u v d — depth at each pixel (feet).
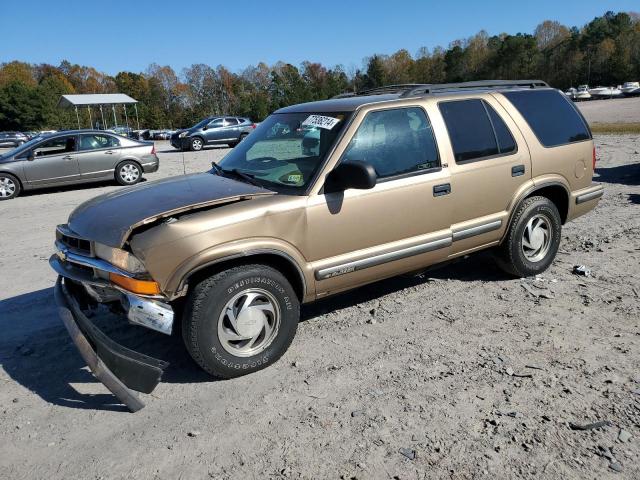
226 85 340.18
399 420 10.50
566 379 11.69
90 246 11.71
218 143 87.10
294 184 13.02
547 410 10.61
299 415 10.81
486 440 9.80
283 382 12.06
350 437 10.05
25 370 13.08
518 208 16.72
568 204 18.20
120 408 11.37
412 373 12.22
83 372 12.94
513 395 11.18
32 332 15.24
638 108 145.79
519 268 17.30
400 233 14.21
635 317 14.51
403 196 13.99
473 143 15.60
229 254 11.52
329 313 15.71
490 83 17.37
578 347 13.06
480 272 18.54
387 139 14.02
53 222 31.45
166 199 12.39
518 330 14.12
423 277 18.37
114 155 46.29
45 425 10.82
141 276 11.01
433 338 13.91
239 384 12.06
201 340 11.53
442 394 11.33
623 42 356.38
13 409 11.43
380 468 9.20
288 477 9.09
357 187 12.53
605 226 23.85
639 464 9.07
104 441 10.25
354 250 13.53
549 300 15.93
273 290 12.26
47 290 18.71
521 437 9.84
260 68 388.16
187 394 11.75
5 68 404.57
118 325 15.14
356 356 13.11
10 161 42.19
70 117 290.15
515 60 375.86
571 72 372.58
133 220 11.43
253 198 12.38
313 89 320.50
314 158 13.39
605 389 11.25
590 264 18.93
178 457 9.71
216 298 11.51
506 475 8.92
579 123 18.54
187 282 11.37
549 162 17.28
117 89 394.11
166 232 11.09
